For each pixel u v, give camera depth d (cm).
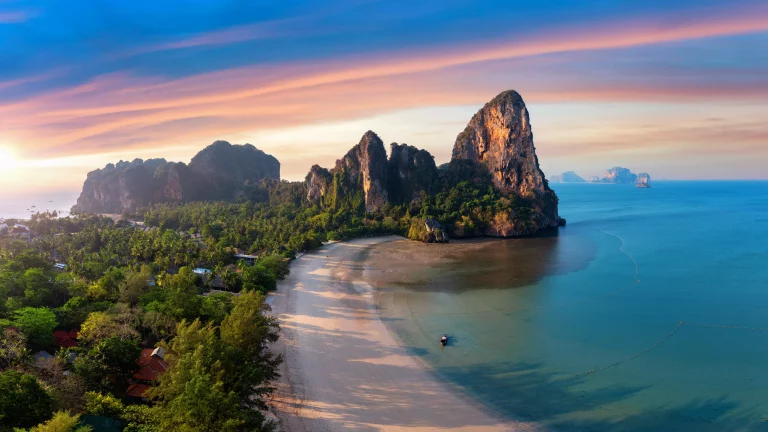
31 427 4241
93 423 4753
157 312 7869
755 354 8106
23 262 11919
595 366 7775
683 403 6569
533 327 9625
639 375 7438
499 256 17825
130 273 10306
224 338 6144
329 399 6594
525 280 13662
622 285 12775
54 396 4850
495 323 9888
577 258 17012
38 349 6888
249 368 5391
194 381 4528
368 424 6003
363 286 13025
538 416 6309
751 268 14425
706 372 7475
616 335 9094
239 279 12019
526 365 7850
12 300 8200
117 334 6838
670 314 10244
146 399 5928
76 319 7912
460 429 5981
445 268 15550
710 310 10425
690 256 16600
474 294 12150
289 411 6206
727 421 6112
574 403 6631
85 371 5691
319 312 10494
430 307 11000
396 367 7706
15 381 4584
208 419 4309
